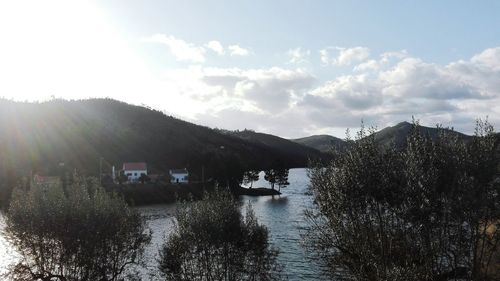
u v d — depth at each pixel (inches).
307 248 1239.5
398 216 946.1
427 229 904.9
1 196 5009.8
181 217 1423.5
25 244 1471.5
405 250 949.2
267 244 1503.4
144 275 1748.3
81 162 7352.4
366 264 983.6
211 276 1355.8
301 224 3356.3
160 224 3599.9
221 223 1366.9
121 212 1604.3
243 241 1411.2
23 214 1465.3
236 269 1390.3
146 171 7066.9
